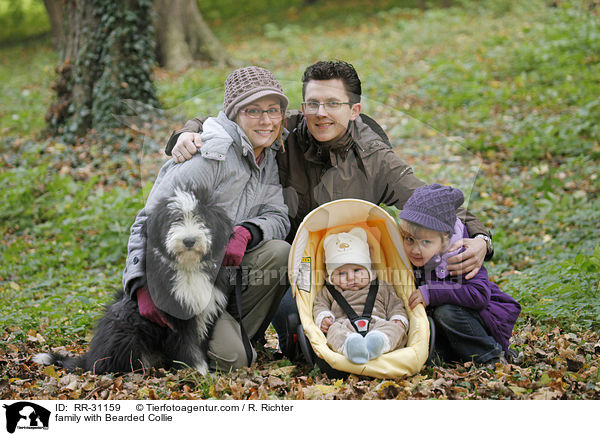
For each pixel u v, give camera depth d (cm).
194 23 1480
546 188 771
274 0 2573
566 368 352
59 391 339
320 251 379
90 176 878
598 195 741
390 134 404
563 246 634
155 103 979
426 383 326
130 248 356
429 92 1147
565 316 439
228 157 351
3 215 778
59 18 2045
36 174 834
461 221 376
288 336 371
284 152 374
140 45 962
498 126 962
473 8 1909
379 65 1412
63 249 710
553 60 1212
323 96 359
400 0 2278
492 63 1282
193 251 328
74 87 984
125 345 350
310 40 1864
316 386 327
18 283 634
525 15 1698
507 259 639
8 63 2028
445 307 352
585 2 1534
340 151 370
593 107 938
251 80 351
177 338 352
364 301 363
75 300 541
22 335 445
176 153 351
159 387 338
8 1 2577
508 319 363
